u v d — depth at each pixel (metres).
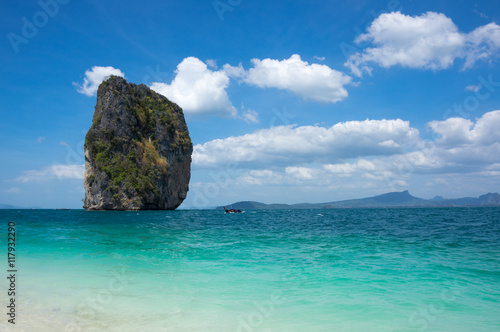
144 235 26.53
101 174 101.50
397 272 12.05
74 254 15.99
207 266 13.23
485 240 21.72
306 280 10.91
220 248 18.58
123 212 93.44
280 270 12.47
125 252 16.86
